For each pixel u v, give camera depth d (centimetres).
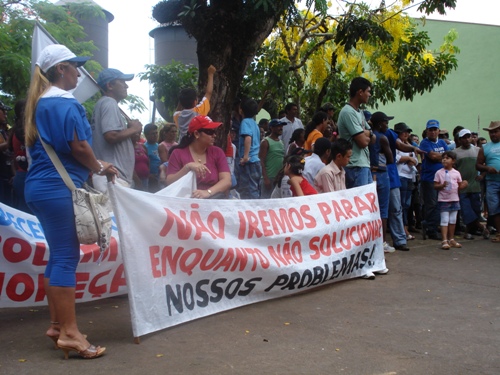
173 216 435
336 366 355
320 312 483
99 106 546
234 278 484
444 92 2167
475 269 686
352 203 629
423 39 1365
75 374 334
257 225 513
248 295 501
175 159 542
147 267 408
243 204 507
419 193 1062
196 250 450
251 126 841
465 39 2117
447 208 845
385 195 781
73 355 367
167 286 425
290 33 1324
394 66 1346
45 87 368
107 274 484
